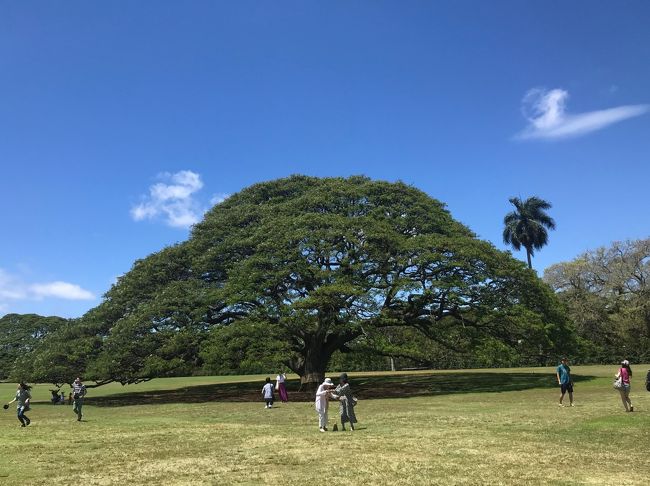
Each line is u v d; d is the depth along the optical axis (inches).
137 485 378.6
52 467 448.5
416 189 1472.7
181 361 1205.1
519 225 2805.1
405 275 1258.6
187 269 1393.9
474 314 1279.5
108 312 1327.5
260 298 1217.4
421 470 405.4
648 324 2276.1
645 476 376.5
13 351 2010.3
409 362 2539.4
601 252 2475.4
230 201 1617.9
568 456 448.8
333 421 727.7
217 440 581.3
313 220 1257.4
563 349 1349.7
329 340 1369.3
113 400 1274.6
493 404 883.4
